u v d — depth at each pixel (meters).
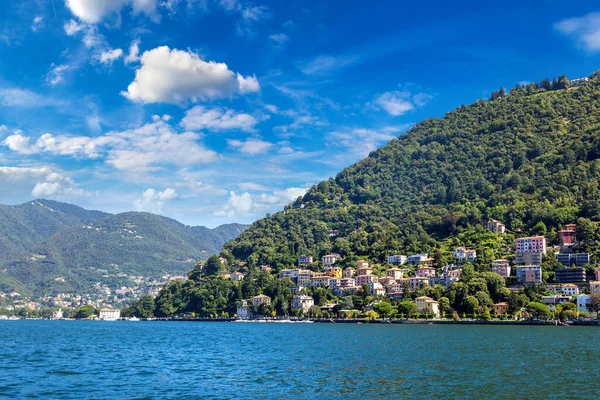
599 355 155.38
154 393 103.62
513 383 110.50
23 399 98.62
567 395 99.19
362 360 148.50
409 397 98.25
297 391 104.38
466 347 181.00
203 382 115.00
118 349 190.75
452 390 103.94
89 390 106.56
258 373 126.62
